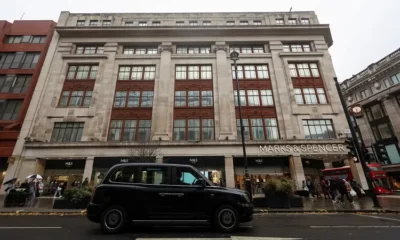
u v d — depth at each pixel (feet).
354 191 62.49
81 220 27.63
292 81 82.43
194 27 89.66
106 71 81.92
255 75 84.48
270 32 90.43
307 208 38.29
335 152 69.46
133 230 20.48
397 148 108.06
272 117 76.84
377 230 21.18
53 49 85.61
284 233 19.72
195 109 77.41
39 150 68.23
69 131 73.20
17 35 93.04
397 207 38.60
